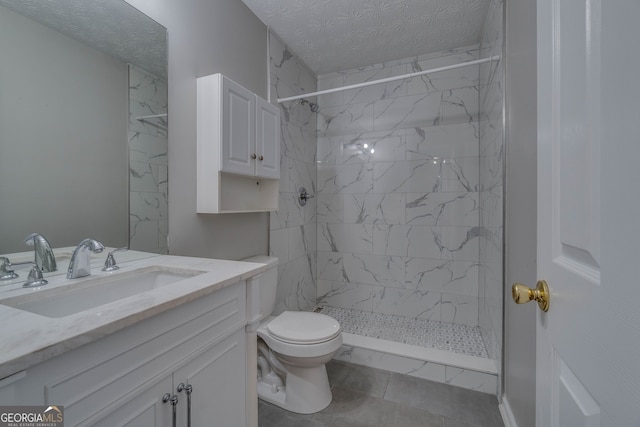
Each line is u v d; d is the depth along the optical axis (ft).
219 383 2.79
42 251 2.79
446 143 7.65
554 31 1.87
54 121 2.94
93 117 3.28
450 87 7.58
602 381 1.29
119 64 3.55
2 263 2.55
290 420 4.57
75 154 3.12
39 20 2.84
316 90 9.09
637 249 1.08
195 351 2.49
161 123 4.06
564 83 1.72
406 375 5.77
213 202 4.48
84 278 2.81
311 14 6.14
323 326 4.79
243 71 5.78
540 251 2.10
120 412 1.90
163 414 2.20
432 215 7.82
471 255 7.43
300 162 8.11
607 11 1.27
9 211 2.63
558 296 1.79
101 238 3.36
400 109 8.13
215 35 5.05
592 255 1.39
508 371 4.53
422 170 7.91
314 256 8.94
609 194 1.26
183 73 4.40
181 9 4.37
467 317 7.47
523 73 3.70
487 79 6.19
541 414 2.06
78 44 3.15
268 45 6.58
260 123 5.35
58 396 1.58
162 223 4.08
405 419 4.59
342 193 8.82
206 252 4.86
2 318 1.81
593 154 1.39
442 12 6.04
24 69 2.72
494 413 4.72
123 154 3.59
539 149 2.12
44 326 1.69
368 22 6.39
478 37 6.97
